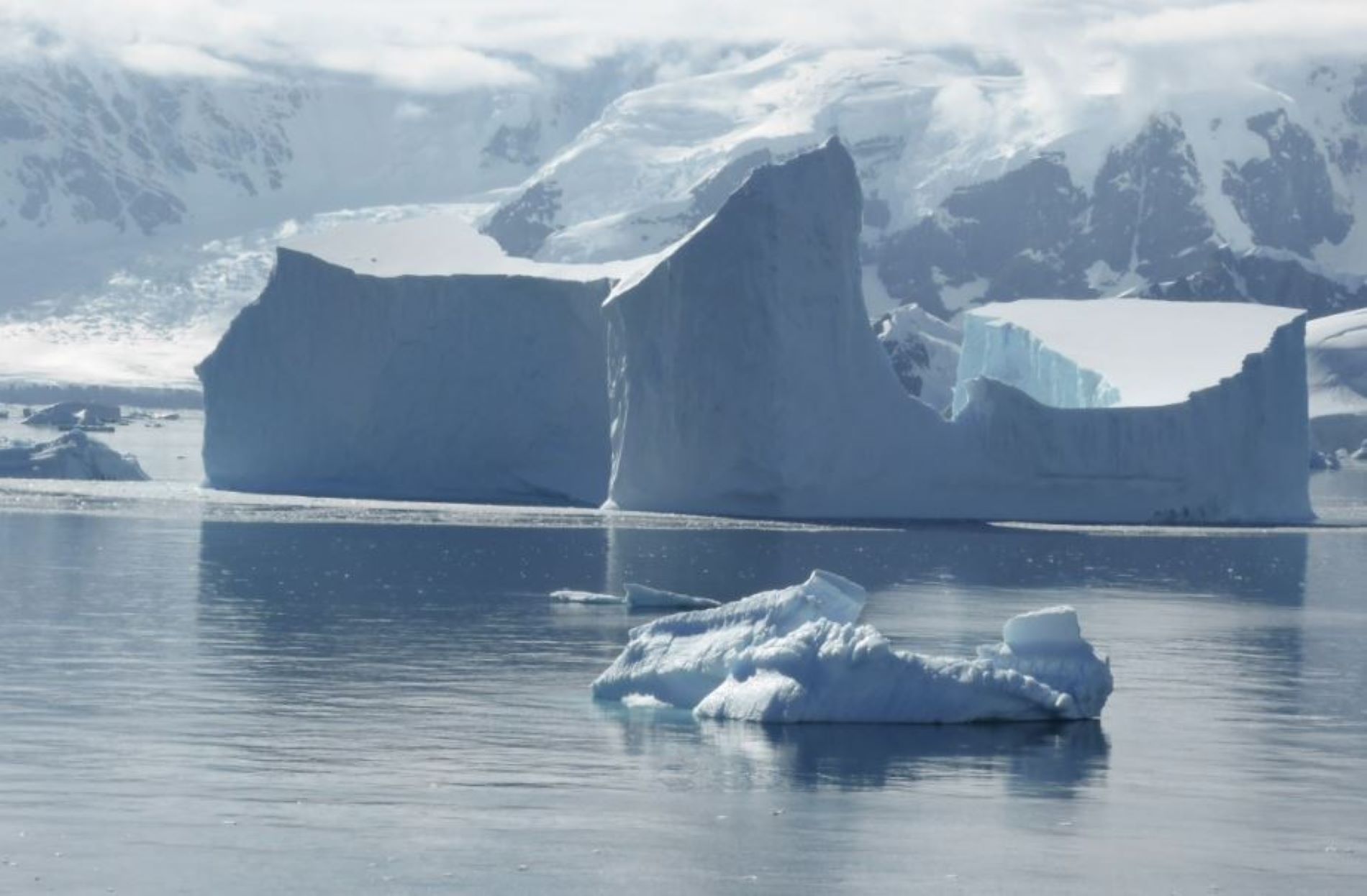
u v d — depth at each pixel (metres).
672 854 68.12
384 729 86.56
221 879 64.44
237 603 129.12
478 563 159.88
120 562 154.62
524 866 66.44
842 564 165.62
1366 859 69.19
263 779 76.94
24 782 75.81
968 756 82.94
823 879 65.81
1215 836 71.69
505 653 108.81
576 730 86.69
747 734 86.12
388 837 69.31
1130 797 77.06
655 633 95.00
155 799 73.62
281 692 95.19
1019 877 66.50
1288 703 98.38
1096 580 159.38
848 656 89.56
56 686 95.75
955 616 131.62
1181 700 98.94
